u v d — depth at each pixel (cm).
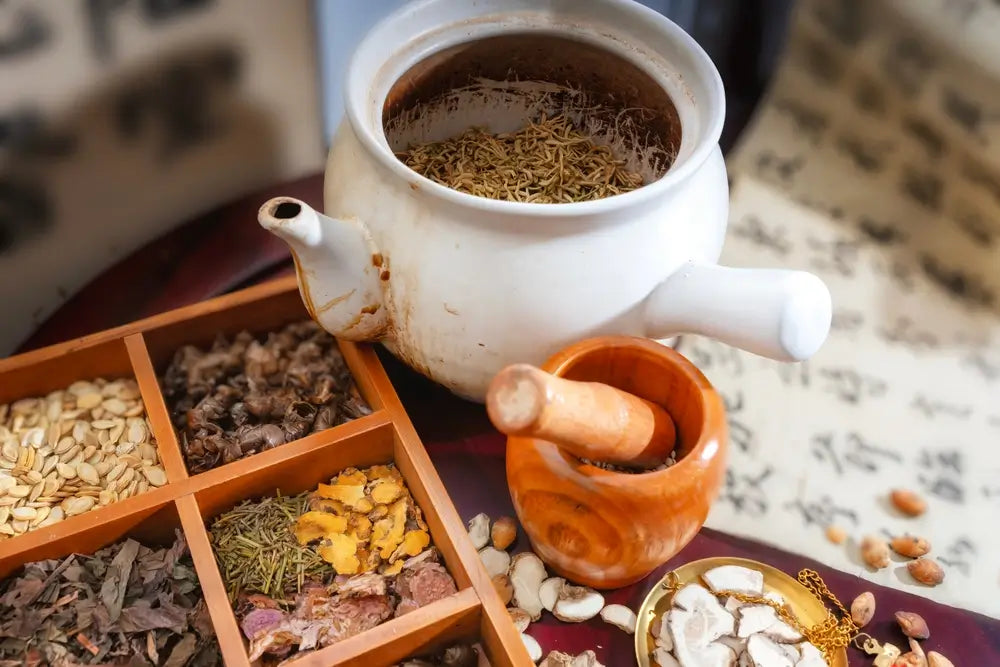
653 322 43
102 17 49
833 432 52
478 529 47
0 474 47
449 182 49
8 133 50
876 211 61
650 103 48
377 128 43
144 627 43
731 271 42
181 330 50
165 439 46
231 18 54
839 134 62
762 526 48
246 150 60
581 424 37
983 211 57
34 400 49
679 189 42
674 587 46
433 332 44
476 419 51
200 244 57
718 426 41
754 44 67
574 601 45
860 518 49
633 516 40
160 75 53
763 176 62
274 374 51
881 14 58
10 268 54
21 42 47
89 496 46
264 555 45
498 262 41
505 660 41
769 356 41
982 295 57
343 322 45
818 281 41
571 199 49
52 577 43
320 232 41
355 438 46
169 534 46
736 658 43
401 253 43
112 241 57
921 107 59
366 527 46
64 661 42
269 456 45
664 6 66
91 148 53
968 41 55
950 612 46
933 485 50
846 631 44
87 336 49
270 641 42
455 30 48
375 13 59
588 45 48
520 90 51
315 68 59
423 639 42
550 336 43
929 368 54
